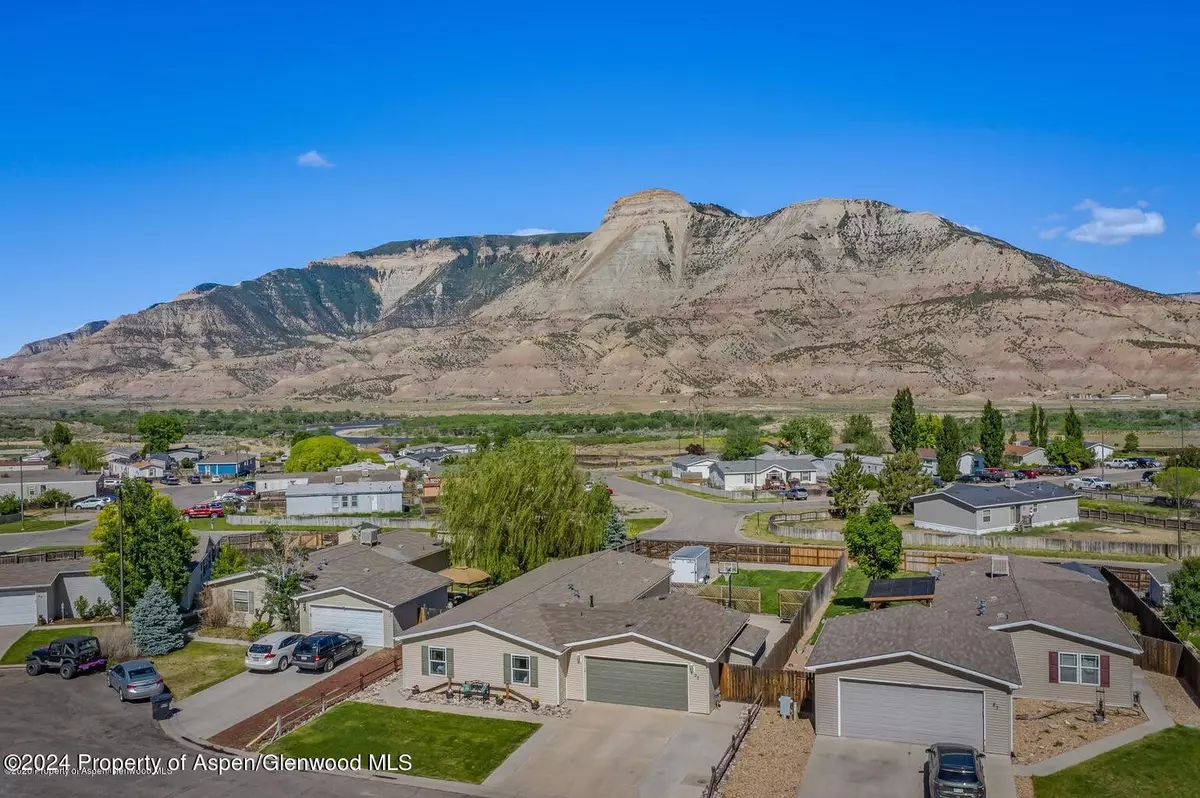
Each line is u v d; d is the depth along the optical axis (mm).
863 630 35688
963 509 75875
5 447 167625
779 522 83562
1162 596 50312
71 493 107438
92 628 49938
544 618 39375
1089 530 76812
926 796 28000
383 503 93625
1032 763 30406
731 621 40062
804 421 137875
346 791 29016
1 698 38344
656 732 33531
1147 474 106188
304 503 92250
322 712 36031
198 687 39406
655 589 47750
